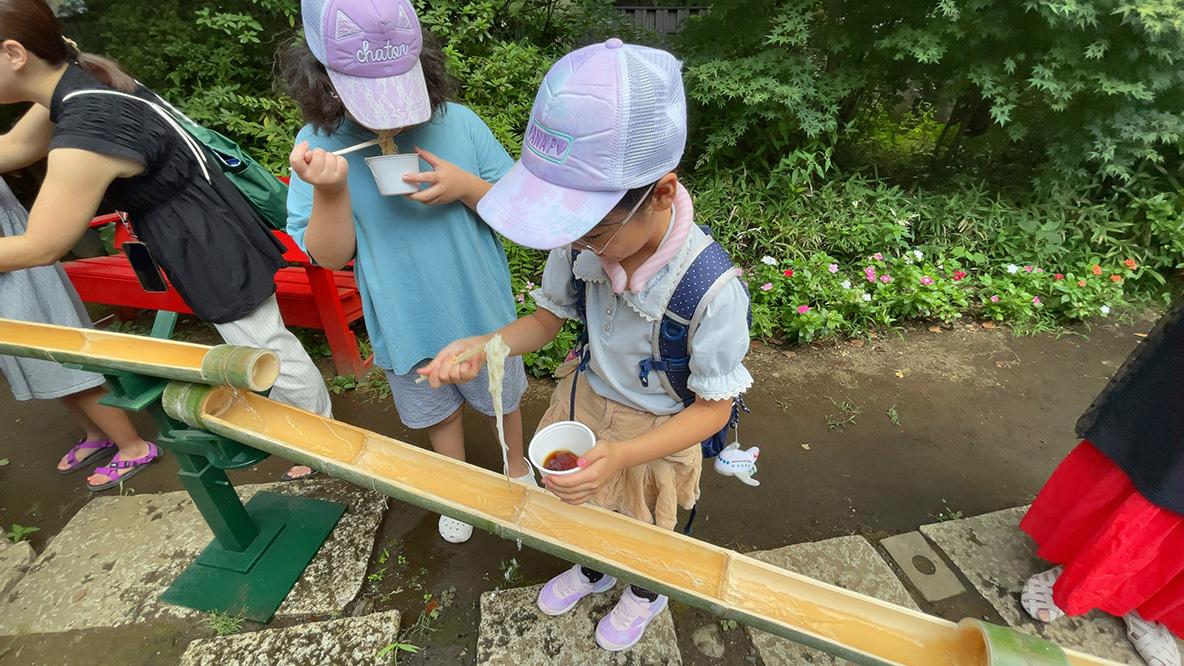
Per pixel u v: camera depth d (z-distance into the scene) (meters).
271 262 2.08
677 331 1.23
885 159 5.34
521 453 2.49
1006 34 3.92
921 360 3.48
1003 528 2.34
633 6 6.55
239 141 4.23
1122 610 1.86
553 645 1.90
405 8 1.36
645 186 1.01
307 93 1.45
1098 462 1.83
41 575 2.15
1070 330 3.77
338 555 2.21
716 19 4.83
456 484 1.44
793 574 1.23
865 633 1.17
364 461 1.50
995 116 4.11
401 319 1.82
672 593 1.22
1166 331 1.62
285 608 2.04
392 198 1.67
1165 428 1.57
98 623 1.99
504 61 4.31
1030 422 2.99
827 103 4.36
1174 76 3.86
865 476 2.65
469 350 1.45
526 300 3.44
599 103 0.94
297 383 2.21
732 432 2.91
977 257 4.07
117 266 3.27
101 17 4.17
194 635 1.96
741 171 4.75
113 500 2.44
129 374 1.56
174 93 4.12
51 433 2.94
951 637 1.14
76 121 1.51
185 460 1.82
